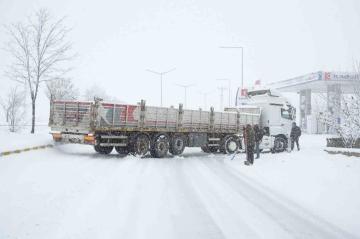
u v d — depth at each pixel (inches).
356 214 338.6
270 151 1018.1
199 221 296.2
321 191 441.1
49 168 490.3
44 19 940.6
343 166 644.1
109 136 679.7
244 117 959.6
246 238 259.1
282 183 498.0
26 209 298.5
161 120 769.6
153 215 307.1
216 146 906.7
